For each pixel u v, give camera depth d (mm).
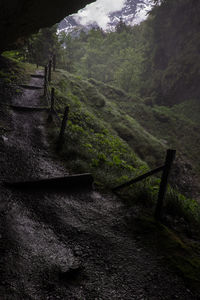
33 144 8156
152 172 4922
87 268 3322
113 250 3787
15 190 5070
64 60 35625
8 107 11039
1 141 7547
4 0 9562
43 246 3602
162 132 34500
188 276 3340
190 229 4688
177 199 5332
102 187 6129
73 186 5797
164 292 3049
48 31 30328
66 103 14039
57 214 4617
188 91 44812
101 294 2904
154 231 4328
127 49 73688
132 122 22719
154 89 51000
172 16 49875
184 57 46281
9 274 2879
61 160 7434
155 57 55094
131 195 5719
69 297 2770
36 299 2633
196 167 29141
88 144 9391
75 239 3951
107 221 4652
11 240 3523
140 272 3355
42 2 11352
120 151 12250
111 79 67938
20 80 15766
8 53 20047
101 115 19234
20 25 12875
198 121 38500
